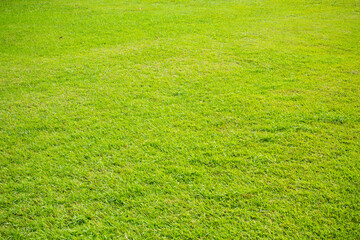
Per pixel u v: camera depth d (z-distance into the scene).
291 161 6.53
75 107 9.32
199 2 27.27
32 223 5.35
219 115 8.52
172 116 8.52
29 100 9.84
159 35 17.06
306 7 25.58
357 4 26.27
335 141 7.09
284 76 11.14
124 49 14.65
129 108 9.07
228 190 5.80
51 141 7.64
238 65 12.23
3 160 7.01
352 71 11.39
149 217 5.38
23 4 26.02
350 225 4.91
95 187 6.08
